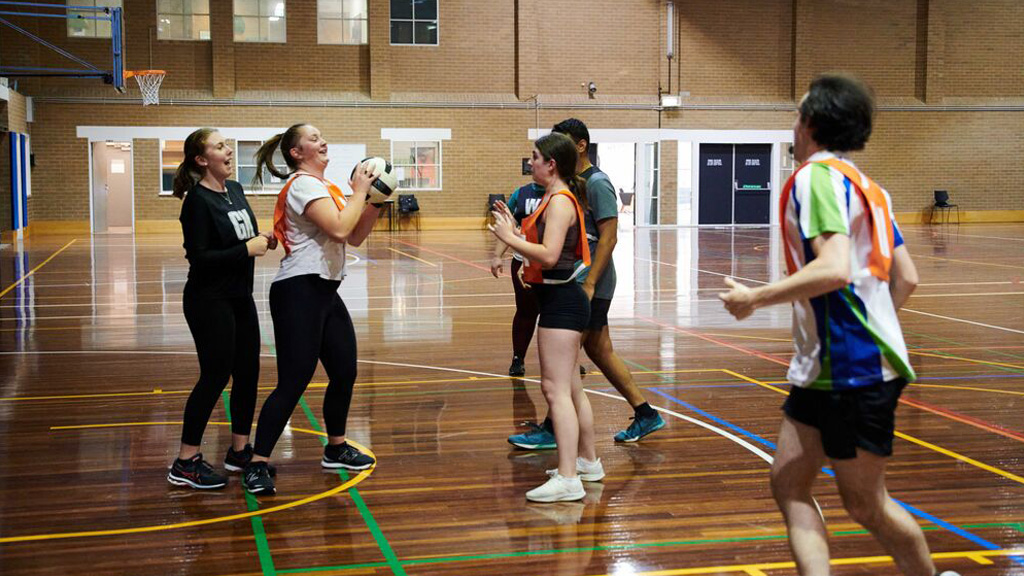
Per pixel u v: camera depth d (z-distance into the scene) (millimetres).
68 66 25359
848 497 2934
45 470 5109
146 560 3834
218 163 4738
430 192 27625
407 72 27266
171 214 26203
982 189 30250
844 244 2688
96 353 8602
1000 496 4562
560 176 4527
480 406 6590
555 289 4555
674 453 5402
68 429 5965
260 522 4297
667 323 10414
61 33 25281
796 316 2904
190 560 3836
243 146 26375
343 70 26969
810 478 2939
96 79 25594
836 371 2770
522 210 6531
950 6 29562
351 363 5047
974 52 29953
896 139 29641
